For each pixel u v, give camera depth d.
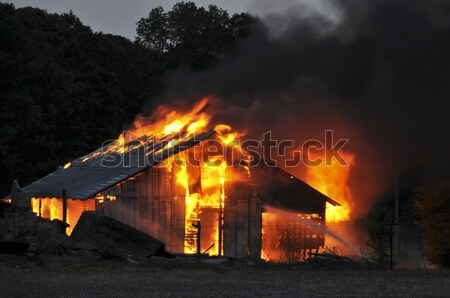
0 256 47.62
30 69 102.25
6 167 98.56
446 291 35.31
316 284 37.41
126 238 55.59
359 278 40.91
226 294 33.22
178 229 67.38
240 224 67.69
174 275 41.16
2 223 53.44
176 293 33.38
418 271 46.62
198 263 49.31
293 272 44.69
